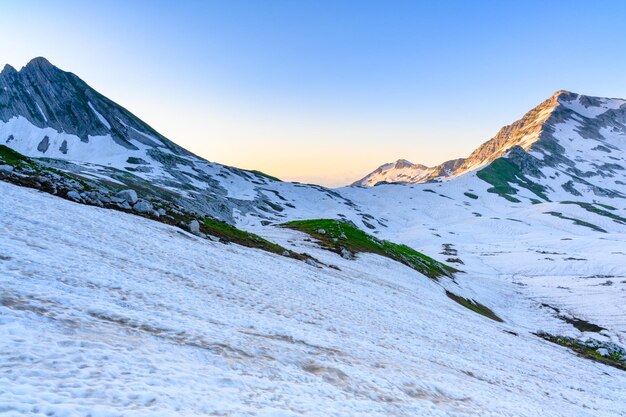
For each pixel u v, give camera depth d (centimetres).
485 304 8862
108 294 1864
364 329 2852
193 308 2077
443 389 1950
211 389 1152
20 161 5862
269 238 7844
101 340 1302
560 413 2314
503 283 11812
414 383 1894
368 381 1717
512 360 3650
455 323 4638
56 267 1986
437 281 8644
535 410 2145
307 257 5988
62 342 1181
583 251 16612
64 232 2784
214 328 1833
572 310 9044
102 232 3183
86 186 5094
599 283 11031
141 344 1376
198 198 16200
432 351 2864
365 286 5078
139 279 2305
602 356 6050
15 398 802
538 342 5759
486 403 1948
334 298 3666
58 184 4581
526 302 9938
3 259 1838
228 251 4412
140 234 3612
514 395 2384
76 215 3450
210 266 3325
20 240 2255
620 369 5444
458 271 12362
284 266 4575
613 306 8931
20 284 1591
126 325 1538
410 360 2362
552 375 3603
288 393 1318
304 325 2447
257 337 1898
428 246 18562
